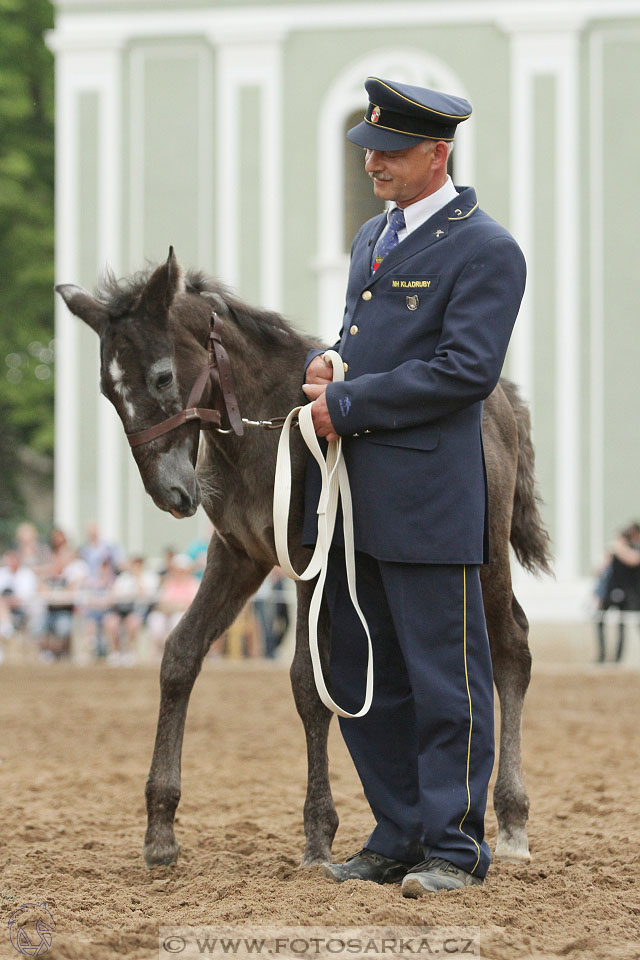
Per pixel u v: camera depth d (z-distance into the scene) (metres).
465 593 7.32
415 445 7.29
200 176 31.88
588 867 7.97
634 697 19.78
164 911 6.94
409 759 7.68
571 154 30.86
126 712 17.89
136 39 31.97
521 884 7.41
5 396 46.47
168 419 7.68
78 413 31.69
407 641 7.30
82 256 32.19
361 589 7.70
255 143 31.73
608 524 30.50
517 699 8.84
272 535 8.16
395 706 7.68
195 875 7.96
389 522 7.31
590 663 27.27
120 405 7.67
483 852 7.26
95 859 8.51
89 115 32.12
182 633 8.45
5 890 7.43
